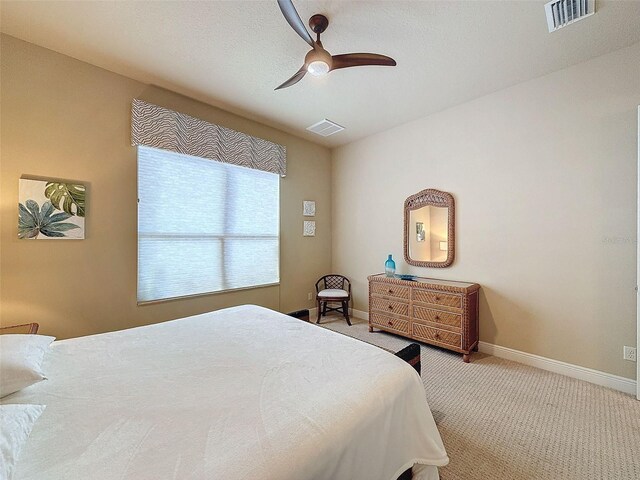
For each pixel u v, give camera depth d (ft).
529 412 6.38
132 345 5.33
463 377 8.06
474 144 10.03
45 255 7.30
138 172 8.84
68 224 7.57
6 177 6.82
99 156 8.09
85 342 5.47
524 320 8.98
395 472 3.60
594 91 7.69
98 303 8.11
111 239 8.32
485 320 9.85
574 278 8.05
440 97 9.83
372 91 9.38
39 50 7.18
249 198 11.78
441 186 10.97
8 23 6.38
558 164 8.30
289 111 10.87
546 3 5.86
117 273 8.44
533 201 8.77
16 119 6.91
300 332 6.03
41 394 3.67
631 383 7.18
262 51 7.39
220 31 6.67
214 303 10.71
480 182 9.92
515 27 6.51
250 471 2.45
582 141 7.89
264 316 7.21
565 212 8.20
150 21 6.34
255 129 11.79
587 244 7.84
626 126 7.27
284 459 2.62
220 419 3.11
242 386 3.83
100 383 3.96
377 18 6.24
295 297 13.55
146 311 9.04
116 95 8.36
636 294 7.07
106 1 5.77
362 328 12.55
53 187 7.34
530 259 8.84
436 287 9.78
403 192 12.23
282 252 13.00
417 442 4.02
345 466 2.98
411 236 11.89
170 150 9.27
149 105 8.80
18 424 2.72
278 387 3.78
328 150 15.05
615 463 4.90
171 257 9.62
